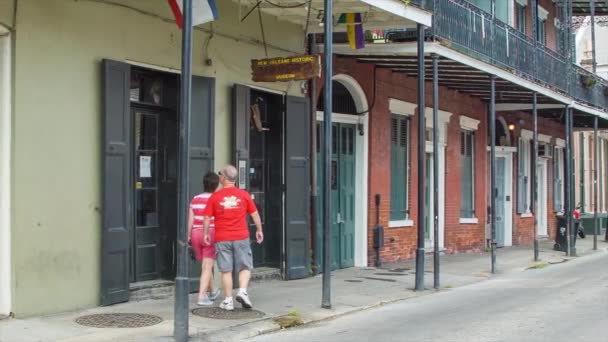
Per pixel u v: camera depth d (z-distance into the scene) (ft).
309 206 41.88
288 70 35.06
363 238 47.96
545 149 80.84
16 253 26.68
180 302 24.61
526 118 74.84
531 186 77.15
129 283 31.94
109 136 29.89
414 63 47.01
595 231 70.95
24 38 26.91
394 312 32.22
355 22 38.96
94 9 29.66
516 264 54.19
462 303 34.86
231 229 29.86
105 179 29.71
